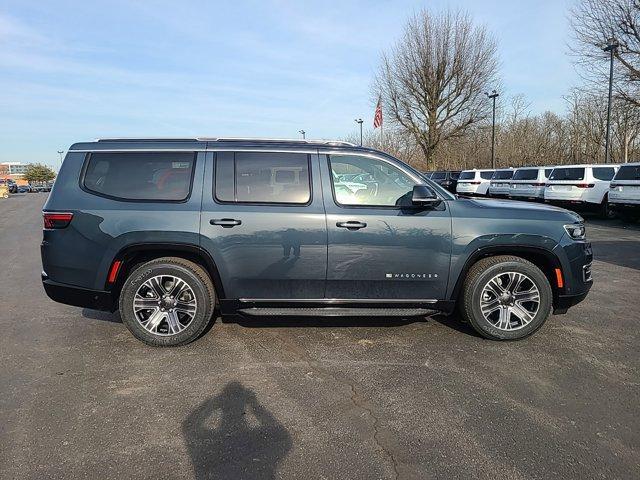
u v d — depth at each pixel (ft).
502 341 14.06
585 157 112.47
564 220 13.99
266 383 11.43
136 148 13.78
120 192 13.53
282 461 8.40
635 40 64.75
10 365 12.46
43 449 8.74
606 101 72.79
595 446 8.84
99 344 13.94
